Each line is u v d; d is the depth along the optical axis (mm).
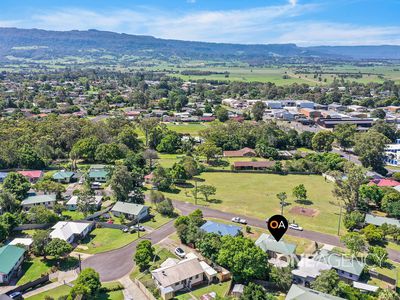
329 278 66938
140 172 132625
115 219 99062
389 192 110125
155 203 109000
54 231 85125
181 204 111562
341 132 187500
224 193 122125
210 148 156875
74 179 131375
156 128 182500
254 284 65500
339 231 94500
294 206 111438
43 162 142375
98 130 171125
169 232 92312
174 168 132625
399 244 88188
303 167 145750
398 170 150875
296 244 86438
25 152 139375
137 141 175875
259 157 167250
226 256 71688
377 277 73250
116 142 165875
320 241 88688
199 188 116000
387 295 63781
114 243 86312
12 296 64812
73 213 102500
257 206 111125
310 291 63094
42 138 156000
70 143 163375
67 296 62500
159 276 68000
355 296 64062
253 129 186500
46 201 105250
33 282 68812
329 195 121438
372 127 197625
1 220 87500
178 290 68562
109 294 67000
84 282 64438
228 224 97500
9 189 106875
